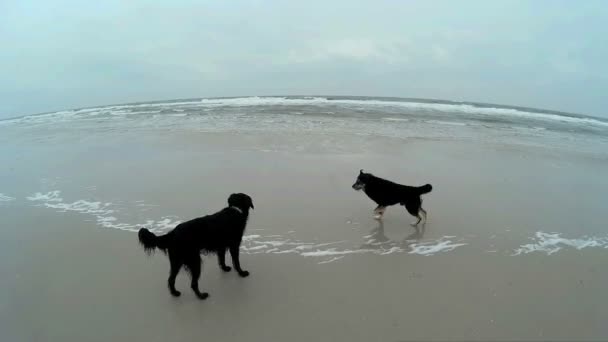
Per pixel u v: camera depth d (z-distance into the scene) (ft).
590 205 22.06
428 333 11.11
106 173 27.53
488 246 16.83
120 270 14.71
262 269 14.98
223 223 13.71
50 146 38.14
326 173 26.81
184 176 26.22
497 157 33.04
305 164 28.86
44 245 16.85
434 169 28.43
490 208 21.29
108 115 63.77
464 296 13.01
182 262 12.60
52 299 12.95
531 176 27.71
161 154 32.30
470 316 11.91
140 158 31.24
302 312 12.23
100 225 18.80
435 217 20.13
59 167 29.78
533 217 20.11
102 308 12.46
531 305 12.47
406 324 11.55
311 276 14.43
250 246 16.87
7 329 11.46
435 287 13.58
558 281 13.96
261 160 29.89
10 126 57.16
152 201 21.85
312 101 90.58
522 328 11.33
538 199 22.86
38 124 57.52
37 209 21.15
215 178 25.68
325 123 48.98
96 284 13.82
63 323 11.71
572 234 18.08
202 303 12.76
